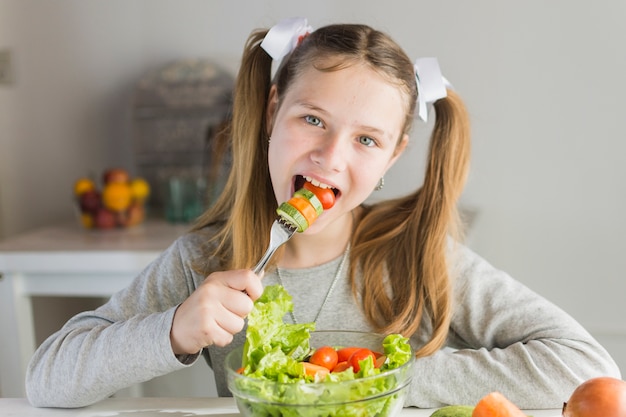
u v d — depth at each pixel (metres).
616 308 2.19
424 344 1.14
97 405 0.96
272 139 1.02
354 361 0.80
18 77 2.44
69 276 1.93
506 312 1.08
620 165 2.13
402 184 2.15
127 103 2.40
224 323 0.85
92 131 2.43
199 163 2.38
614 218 2.15
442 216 1.15
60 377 0.95
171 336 0.89
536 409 0.93
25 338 1.96
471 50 2.15
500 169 2.19
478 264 1.16
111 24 2.37
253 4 2.27
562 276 2.20
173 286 1.17
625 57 2.08
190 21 2.32
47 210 2.48
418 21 2.16
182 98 2.35
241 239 1.14
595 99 2.12
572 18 2.09
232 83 2.32
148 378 0.92
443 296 1.10
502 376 0.93
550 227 2.19
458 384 0.93
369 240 1.17
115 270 1.89
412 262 1.14
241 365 0.82
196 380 2.22
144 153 2.40
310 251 1.16
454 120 1.17
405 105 1.05
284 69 1.11
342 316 1.15
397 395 0.76
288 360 0.78
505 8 2.12
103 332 0.97
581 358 0.97
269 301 0.84
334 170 0.96
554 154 2.16
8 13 2.40
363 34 1.03
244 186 1.14
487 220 2.21
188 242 1.21
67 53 2.40
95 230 2.17
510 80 2.15
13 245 1.99
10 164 2.47
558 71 2.12
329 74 0.98
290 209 0.85
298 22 1.13
